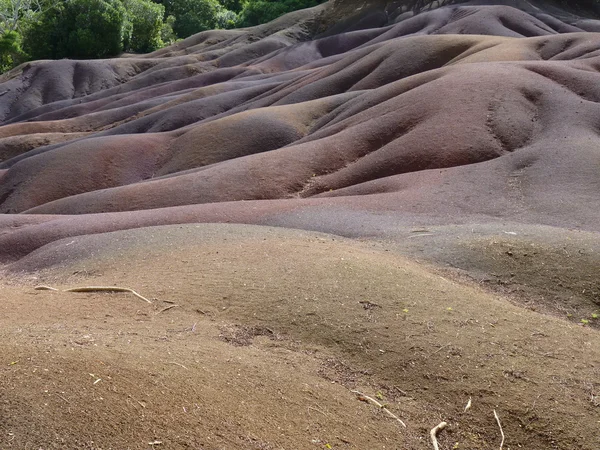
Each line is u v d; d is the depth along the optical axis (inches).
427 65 1398.9
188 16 3526.1
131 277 380.2
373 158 852.6
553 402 253.4
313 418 227.6
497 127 806.5
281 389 240.5
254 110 1266.0
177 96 2046.0
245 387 233.6
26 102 2449.6
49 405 183.9
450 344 285.0
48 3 2923.2
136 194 882.8
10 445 167.2
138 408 194.9
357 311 310.7
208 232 491.2
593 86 876.0
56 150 1226.0
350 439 222.2
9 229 730.8
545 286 392.8
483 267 417.4
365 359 278.8
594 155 666.8
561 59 1157.1
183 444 186.1
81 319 299.1
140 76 2507.4
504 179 677.3
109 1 2869.1
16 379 192.9
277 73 2090.3
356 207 636.7
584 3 2271.2
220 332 293.7
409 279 350.6
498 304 339.0
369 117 993.5
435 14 2175.2
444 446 234.7
